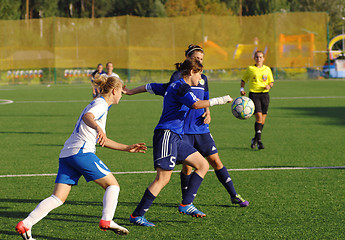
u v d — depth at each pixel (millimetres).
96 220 7988
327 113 25078
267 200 9055
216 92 38125
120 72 61750
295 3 96938
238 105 9523
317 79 60094
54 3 91438
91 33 61312
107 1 98812
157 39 60750
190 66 7594
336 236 7070
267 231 7324
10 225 7762
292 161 12875
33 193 9773
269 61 60594
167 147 7473
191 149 7773
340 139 16672
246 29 60656
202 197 9336
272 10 98000
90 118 6625
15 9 76312
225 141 16609
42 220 7980
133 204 8914
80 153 6750
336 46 79625
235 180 10719
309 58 60562
